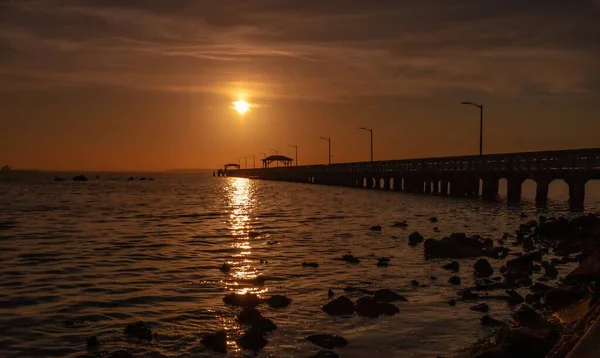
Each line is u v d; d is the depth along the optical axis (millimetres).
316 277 16219
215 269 17594
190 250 21672
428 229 28656
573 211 38531
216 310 12625
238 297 13359
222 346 10133
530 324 9539
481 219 33625
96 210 43781
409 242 23516
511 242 23078
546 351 8320
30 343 10484
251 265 18250
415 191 71250
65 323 11695
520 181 47938
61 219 35531
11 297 13875
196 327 11398
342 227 30141
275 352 9898
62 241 24344
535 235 24531
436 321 11555
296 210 43219
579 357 6473
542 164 43281
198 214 39812
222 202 55094
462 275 16312
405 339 10461
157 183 137375
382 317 11883
